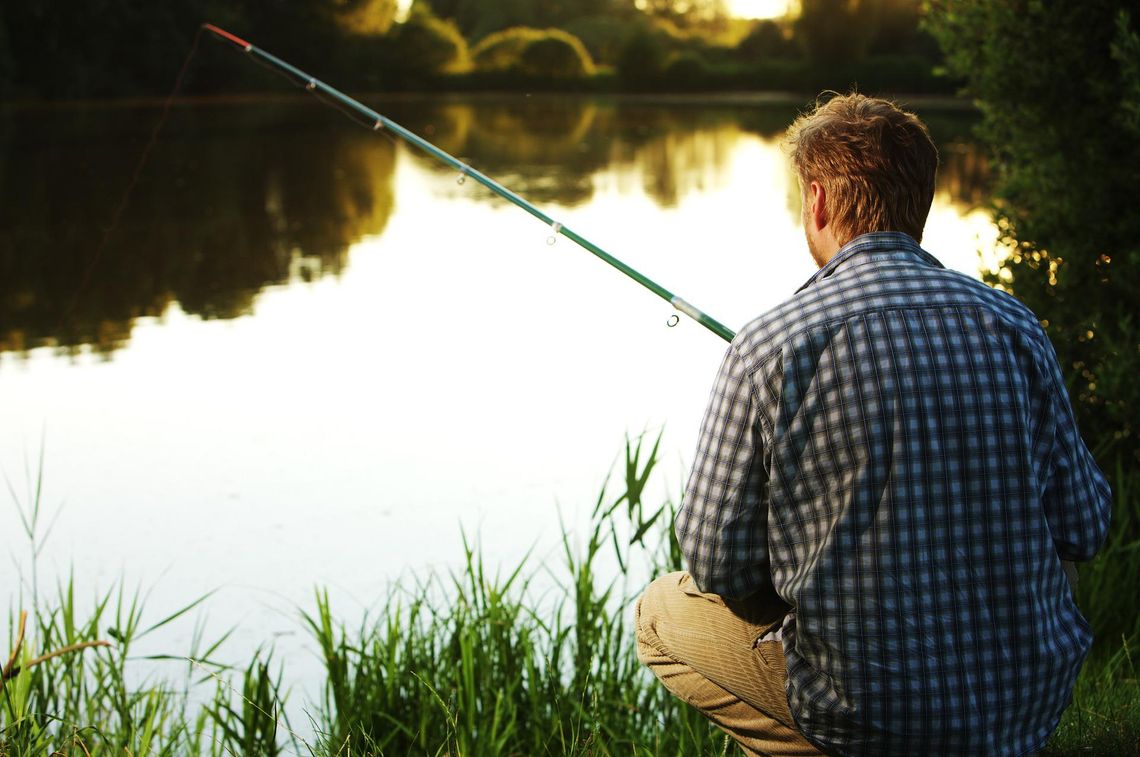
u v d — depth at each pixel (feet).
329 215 42.91
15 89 93.40
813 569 4.37
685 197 44.88
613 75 133.28
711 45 163.22
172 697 10.57
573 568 10.39
